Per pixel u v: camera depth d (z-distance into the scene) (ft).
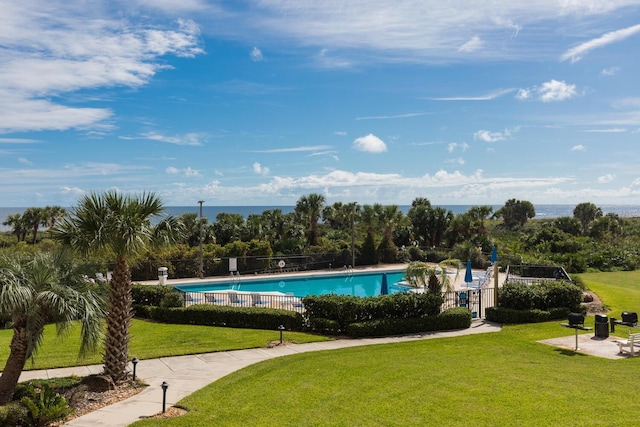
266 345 49.73
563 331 55.31
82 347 32.94
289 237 138.10
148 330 57.31
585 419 27.43
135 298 67.97
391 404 30.89
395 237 144.97
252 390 34.35
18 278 29.94
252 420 28.66
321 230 168.35
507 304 63.46
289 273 116.47
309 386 34.99
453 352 45.91
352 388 34.32
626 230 172.04
